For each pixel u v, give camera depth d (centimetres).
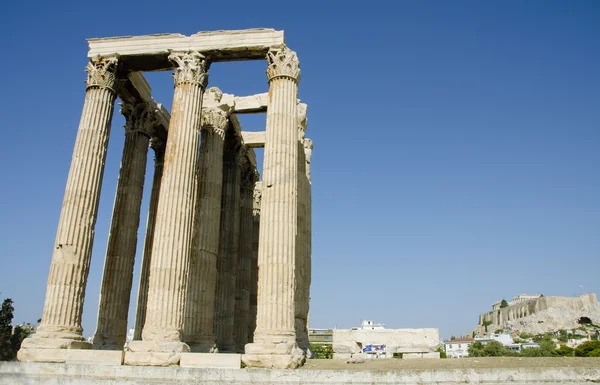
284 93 2370
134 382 1820
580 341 14550
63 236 2266
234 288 3234
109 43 2619
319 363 2033
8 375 1912
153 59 2609
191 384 1802
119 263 2725
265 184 2236
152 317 2055
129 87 2866
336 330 4581
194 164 2348
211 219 2780
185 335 2484
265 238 2147
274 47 2462
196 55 2509
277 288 2058
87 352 1991
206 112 2984
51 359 1994
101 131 2489
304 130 3111
